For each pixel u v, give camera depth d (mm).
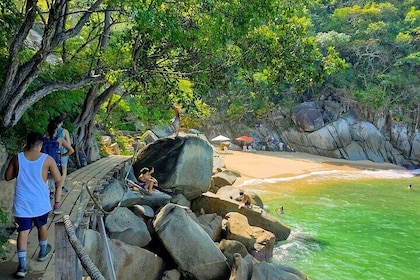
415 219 19828
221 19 9633
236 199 15859
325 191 26156
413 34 48812
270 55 12195
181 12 9992
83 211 6695
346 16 51812
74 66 12992
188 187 14633
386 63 48500
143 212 10828
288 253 14148
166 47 11500
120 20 11305
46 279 5391
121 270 8016
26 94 9906
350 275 12664
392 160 45188
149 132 27625
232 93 45438
